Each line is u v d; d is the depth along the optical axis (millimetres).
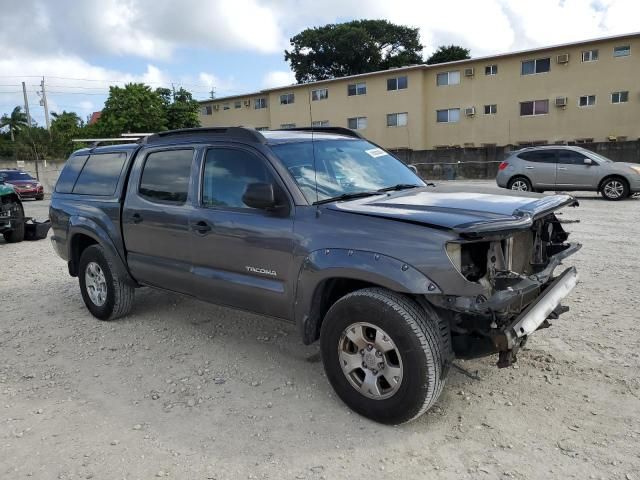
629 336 4480
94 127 44094
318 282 3402
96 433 3346
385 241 3109
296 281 3559
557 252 3979
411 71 37250
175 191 4480
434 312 3137
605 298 5504
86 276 5535
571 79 32312
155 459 3049
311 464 2951
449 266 2912
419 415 3188
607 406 3400
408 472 2850
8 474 2953
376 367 3240
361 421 3365
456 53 49469
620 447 2973
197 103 46812
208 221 4094
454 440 3117
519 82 34031
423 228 3008
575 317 4969
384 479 2803
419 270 2977
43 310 6000
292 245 3553
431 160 31078
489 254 3193
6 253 10094
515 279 3188
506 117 34875
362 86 39562
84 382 4082
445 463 2912
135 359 4480
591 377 3785
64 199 5777
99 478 2896
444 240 2918
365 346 3289
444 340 3148
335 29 52156
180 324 5293
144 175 4840
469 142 36406
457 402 3529
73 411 3633
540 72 33250
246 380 4008
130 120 42219
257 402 3662
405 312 3051
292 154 3922
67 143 45094
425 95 37688
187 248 4332
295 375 4062
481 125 35812
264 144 3893
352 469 2895
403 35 54625
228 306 4195
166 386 3957
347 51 52062
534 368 3953
